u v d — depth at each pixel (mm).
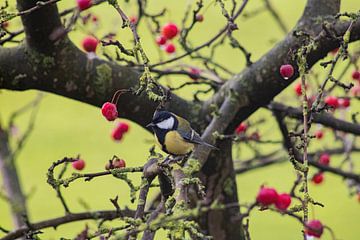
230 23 7562
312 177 10102
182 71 9023
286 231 16750
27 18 7355
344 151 11031
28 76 7844
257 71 8227
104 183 17750
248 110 8430
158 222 4625
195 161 6199
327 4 8023
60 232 16328
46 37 7578
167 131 7949
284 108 9055
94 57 8055
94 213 7133
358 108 13688
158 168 6098
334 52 9273
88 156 18234
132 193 6309
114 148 18453
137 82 8250
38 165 18359
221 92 8656
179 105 8672
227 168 8797
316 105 6477
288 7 19219
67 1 13234
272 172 17922
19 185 10375
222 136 7844
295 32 7070
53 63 7793
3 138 10484
